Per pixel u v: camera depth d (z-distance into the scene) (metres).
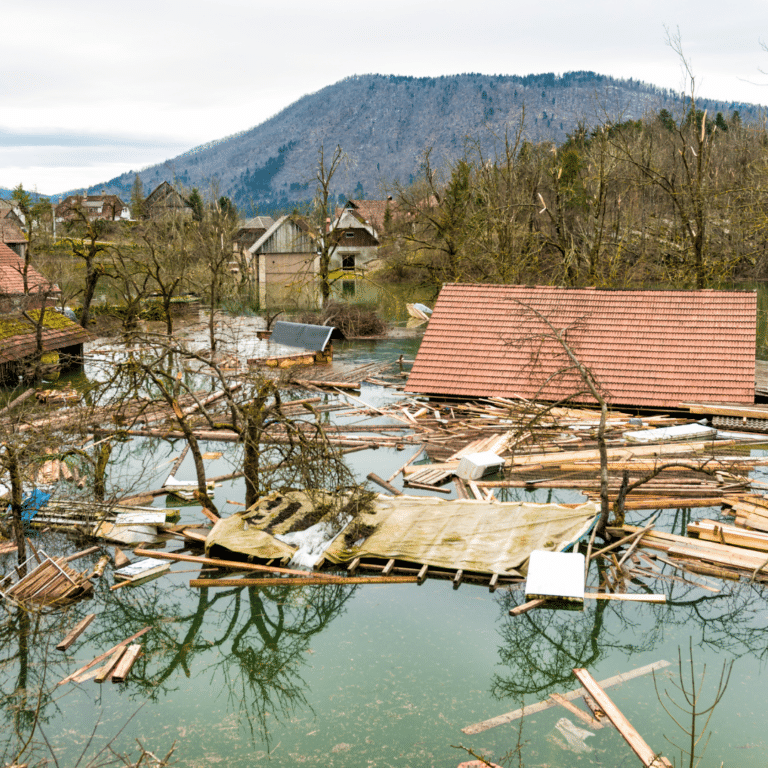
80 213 42.56
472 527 17.14
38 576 15.62
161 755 11.16
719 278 41.00
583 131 55.50
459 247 48.31
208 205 88.06
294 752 11.16
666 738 11.17
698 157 39.88
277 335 41.94
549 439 24.84
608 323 30.42
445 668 13.20
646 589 15.54
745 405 27.03
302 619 14.98
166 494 20.86
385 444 25.20
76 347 38.34
